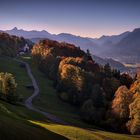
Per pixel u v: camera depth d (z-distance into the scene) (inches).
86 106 5024.6
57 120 3828.7
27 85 6314.0
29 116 3284.9
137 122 4291.3
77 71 5954.7
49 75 7293.3
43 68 7819.9
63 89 5999.0
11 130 1796.3
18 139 1722.4
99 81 6058.1
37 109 4357.8
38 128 2415.1
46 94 5895.7
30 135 1907.0
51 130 2568.9
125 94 4879.4
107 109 5123.0
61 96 5782.5
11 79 4151.1
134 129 4281.5
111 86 5984.3
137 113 4360.2
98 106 5211.6
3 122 1909.4
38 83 6692.9
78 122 4274.1
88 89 5713.6
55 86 6589.6
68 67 6063.0
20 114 3093.0
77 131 2815.0
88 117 4891.7
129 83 6565.0
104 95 5339.6
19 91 5703.7
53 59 7564.0
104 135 3142.2
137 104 4424.2
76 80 5861.2
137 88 4955.7
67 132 2677.2
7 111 2684.5
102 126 4810.5
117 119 4734.3
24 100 5068.9
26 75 7313.0
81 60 6752.0
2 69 7416.3
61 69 6491.1
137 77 6250.0
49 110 4630.9
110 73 6653.5
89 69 6624.0
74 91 5772.6
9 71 7357.3
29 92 5836.6
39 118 3415.4
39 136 2016.5
